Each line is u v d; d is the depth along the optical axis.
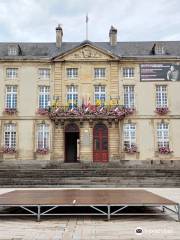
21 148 28.44
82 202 9.31
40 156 28.33
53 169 24.53
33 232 7.94
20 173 22.69
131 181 20.75
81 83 29.16
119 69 29.38
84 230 8.10
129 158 28.34
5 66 29.39
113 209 10.90
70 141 30.11
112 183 20.56
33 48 31.17
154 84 29.16
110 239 7.29
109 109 28.25
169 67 29.27
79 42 31.89
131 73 29.44
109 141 28.34
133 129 28.80
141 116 28.81
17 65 29.39
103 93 29.25
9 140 28.69
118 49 30.91
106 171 23.69
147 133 28.69
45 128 28.83
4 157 28.34
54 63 29.42
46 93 29.33
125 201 9.48
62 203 9.14
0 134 28.66
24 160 28.28
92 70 29.27
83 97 29.02
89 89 29.08
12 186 20.03
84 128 28.45
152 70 29.27
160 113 28.81
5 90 29.25
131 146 28.53
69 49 29.12
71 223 8.94
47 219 9.48
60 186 19.98
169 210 10.70
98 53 29.39
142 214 9.59
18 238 7.39
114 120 28.36
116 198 10.27
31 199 10.04
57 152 28.31
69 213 10.14
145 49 30.78
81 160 28.09
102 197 10.59
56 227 8.46
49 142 28.52
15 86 29.31
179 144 28.58
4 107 28.98
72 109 28.17
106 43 31.97
